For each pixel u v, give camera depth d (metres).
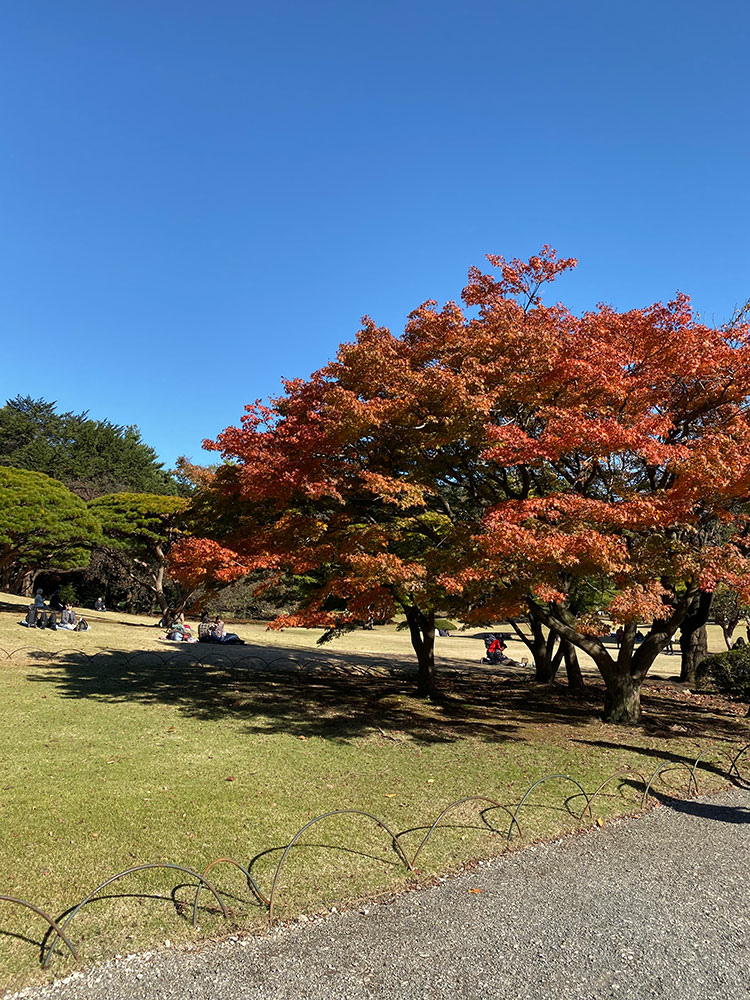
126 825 8.00
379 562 11.00
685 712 17.62
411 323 13.60
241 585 45.84
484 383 11.49
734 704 19.38
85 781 9.61
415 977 5.11
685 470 10.44
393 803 9.28
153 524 36.94
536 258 13.50
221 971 5.13
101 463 59.22
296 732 13.61
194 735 12.87
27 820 7.98
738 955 5.56
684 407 13.11
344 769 10.98
